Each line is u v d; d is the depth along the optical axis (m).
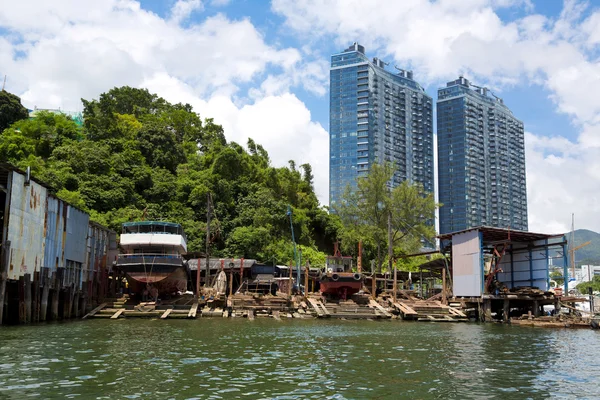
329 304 44.47
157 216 64.75
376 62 163.00
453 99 173.25
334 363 17.72
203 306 41.69
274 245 67.50
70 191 61.22
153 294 40.91
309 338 25.73
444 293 47.03
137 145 78.00
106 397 11.93
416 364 17.94
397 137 155.75
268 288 54.44
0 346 19.80
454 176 169.88
